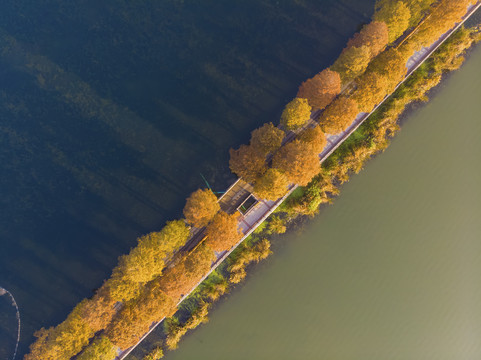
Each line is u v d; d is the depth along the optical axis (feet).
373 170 181.78
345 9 181.37
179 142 178.50
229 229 148.97
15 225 175.83
